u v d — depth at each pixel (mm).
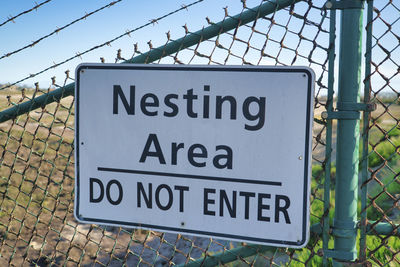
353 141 1576
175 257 4465
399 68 1510
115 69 1849
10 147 11414
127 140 1857
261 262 3412
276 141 1650
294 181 1639
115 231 5391
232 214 1735
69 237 5188
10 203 6480
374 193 4945
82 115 1911
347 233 1605
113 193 1899
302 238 1647
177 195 1810
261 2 1660
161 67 1785
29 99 2080
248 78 1669
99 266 4293
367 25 1523
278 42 1642
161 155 1816
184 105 1766
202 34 1764
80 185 1940
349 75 1561
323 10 1573
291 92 1619
